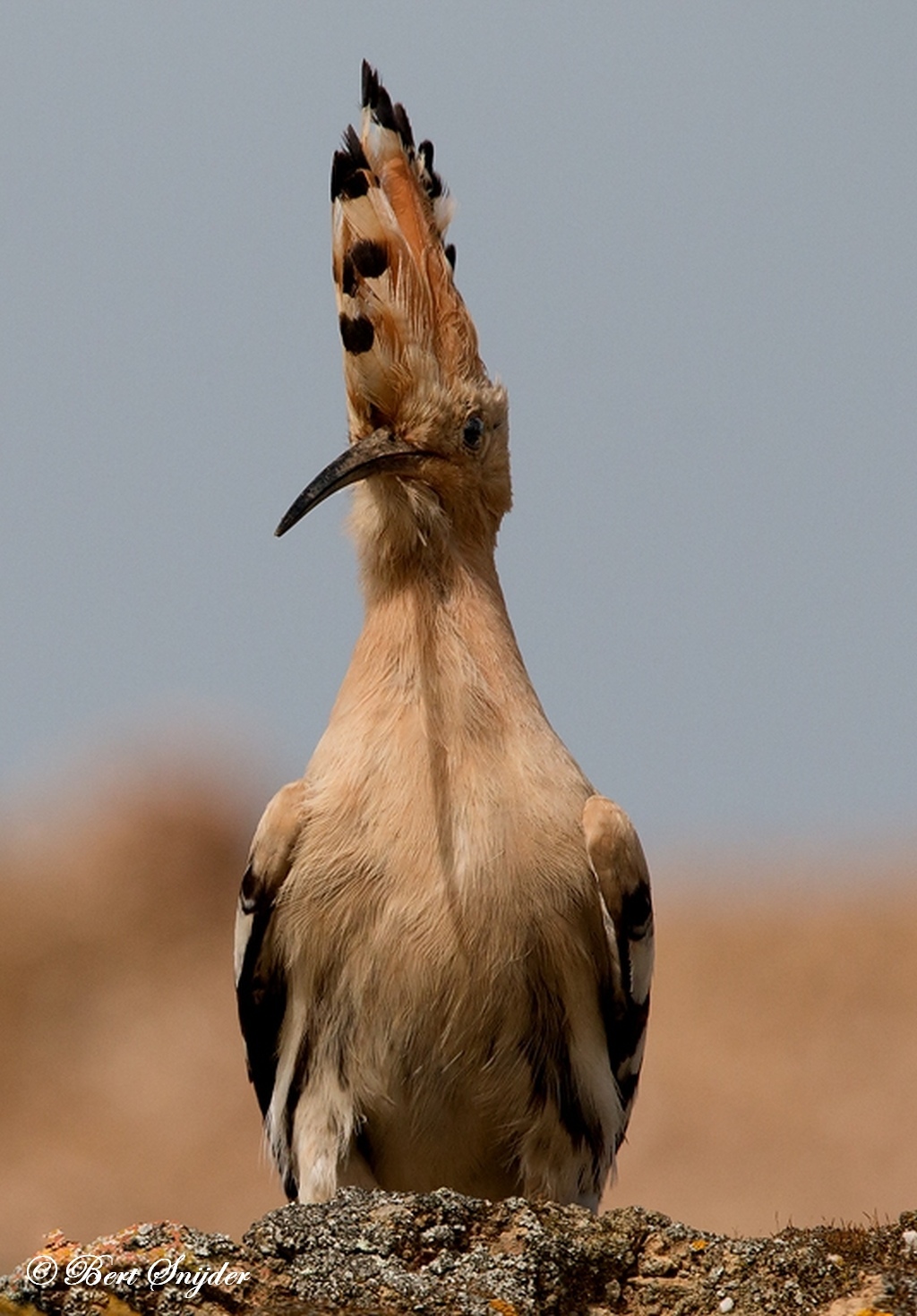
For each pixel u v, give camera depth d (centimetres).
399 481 1138
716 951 3219
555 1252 857
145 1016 3262
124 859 3497
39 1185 2905
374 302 1156
